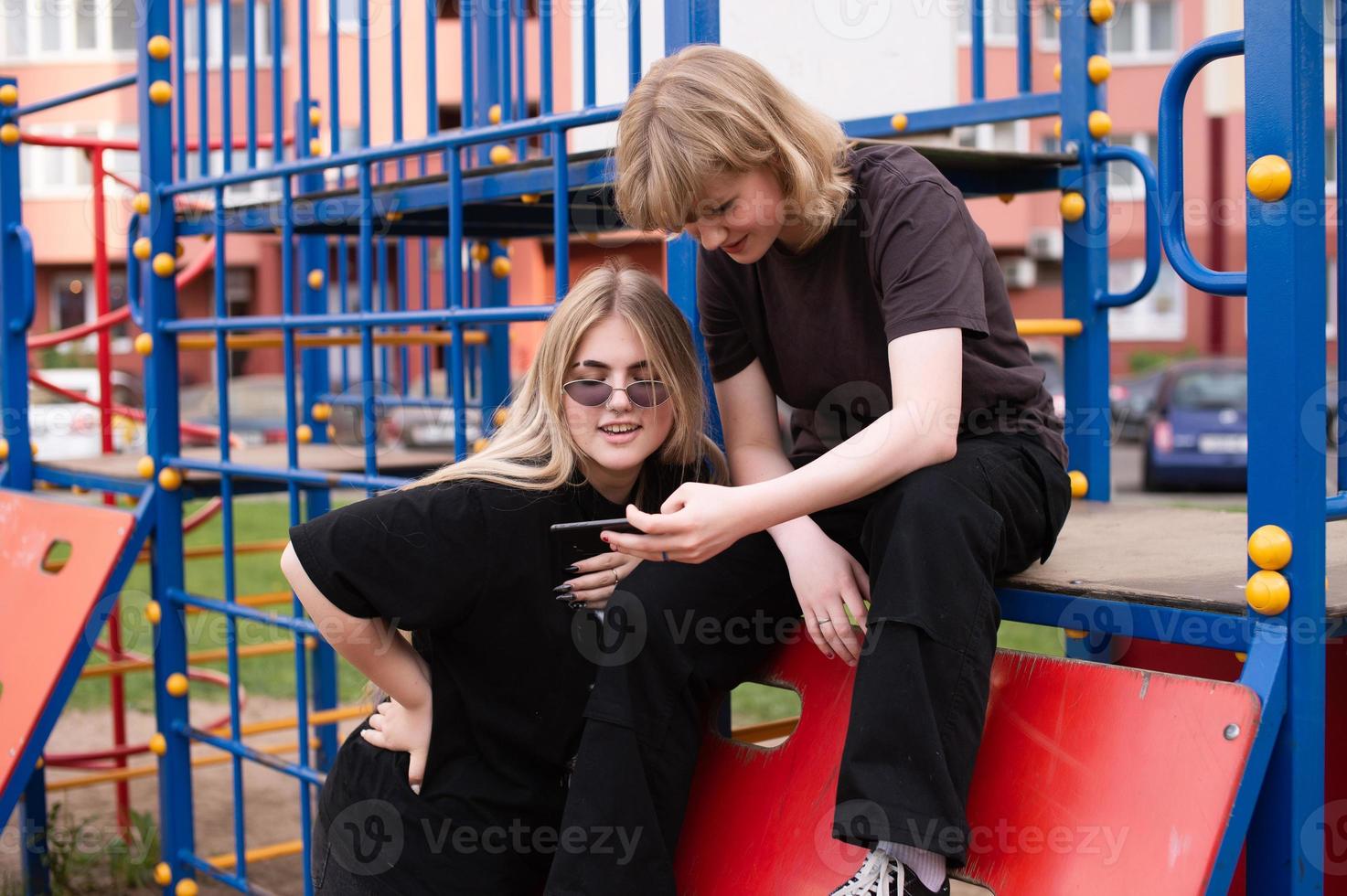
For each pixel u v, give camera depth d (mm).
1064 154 2895
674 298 2217
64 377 13305
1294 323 1587
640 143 1774
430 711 1950
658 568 1925
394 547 1834
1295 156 1578
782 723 2826
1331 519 1692
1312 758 1613
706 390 2193
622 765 1798
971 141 14289
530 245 11898
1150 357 21547
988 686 1677
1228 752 1561
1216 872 1521
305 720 2951
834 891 1606
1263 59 1600
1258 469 1630
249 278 19672
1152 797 1597
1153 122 19078
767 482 1697
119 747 4277
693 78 1762
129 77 3387
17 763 2998
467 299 4527
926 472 1745
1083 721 1698
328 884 1970
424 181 2850
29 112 3742
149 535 3275
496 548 1875
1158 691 1652
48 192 19859
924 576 1655
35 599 3303
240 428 14133
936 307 1725
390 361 12734
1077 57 2945
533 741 1939
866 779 1590
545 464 1938
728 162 1720
